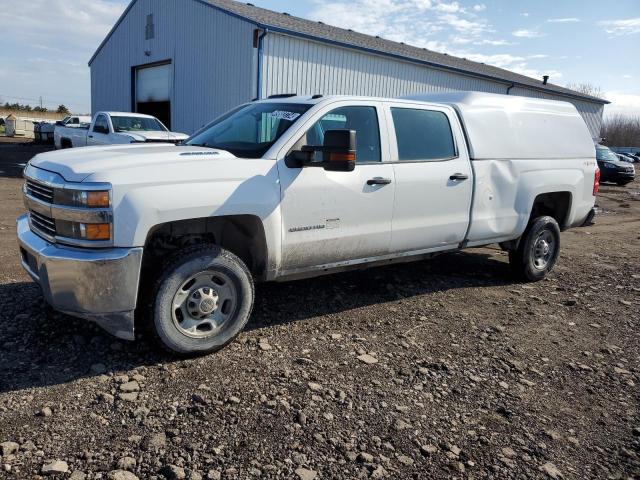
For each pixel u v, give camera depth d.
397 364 4.08
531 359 4.38
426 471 2.85
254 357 4.02
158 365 3.79
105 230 3.48
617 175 23.45
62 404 3.22
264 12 20.14
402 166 5.01
